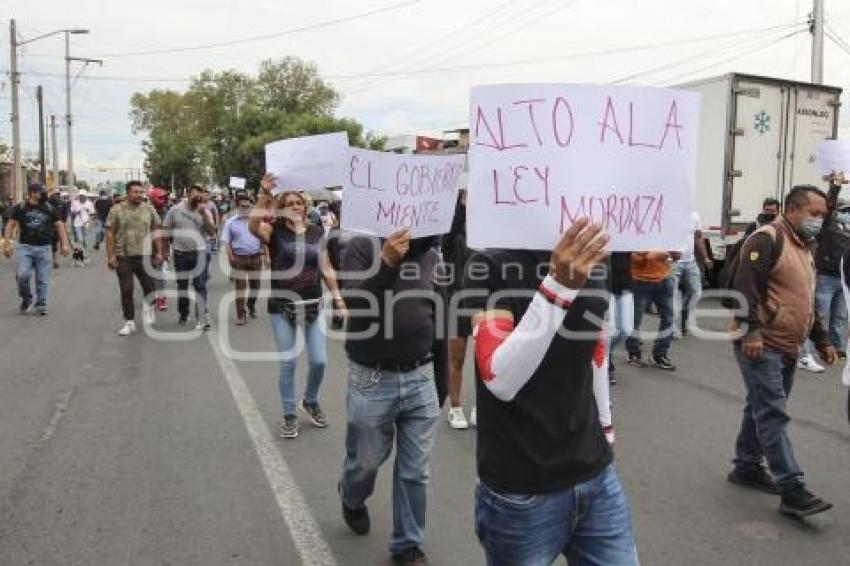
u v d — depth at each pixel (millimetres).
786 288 4410
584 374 2309
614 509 2385
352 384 3820
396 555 3779
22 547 3947
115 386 7262
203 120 79688
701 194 14008
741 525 4285
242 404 6641
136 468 5070
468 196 2289
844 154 6734
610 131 2252
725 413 6523
